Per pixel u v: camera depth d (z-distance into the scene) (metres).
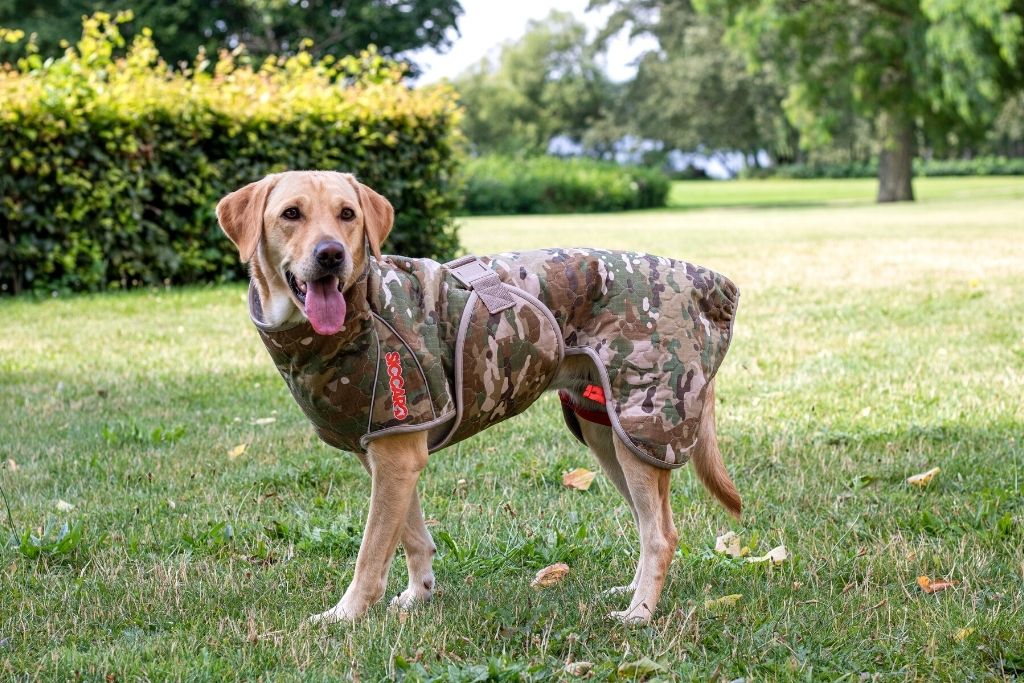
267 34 36.09
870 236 17.84
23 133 10.53
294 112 12.24
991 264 12.66
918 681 2.88
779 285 11.23
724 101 61.66
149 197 11.30
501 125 70.06
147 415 6.06
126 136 11.10
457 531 4.21
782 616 3.30
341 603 3.36
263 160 12.12
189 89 12.04
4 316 9.56
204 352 7.91
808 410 5.93
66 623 3.28
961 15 28.64
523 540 4.07
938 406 5.91
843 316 9.12
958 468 4.83
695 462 3.65
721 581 3.69
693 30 57.81
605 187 34.75
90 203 10.96
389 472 3.26
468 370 3.28
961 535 4.04
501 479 4.89
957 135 34.69
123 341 8.37
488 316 3.30
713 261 13.90
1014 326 8.31
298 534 4.16
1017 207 27.30
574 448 5.36
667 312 3.48
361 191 3.34
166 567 3.78
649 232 20.58
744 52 36.34
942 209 27.70
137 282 11.62
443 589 3.64
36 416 6.02
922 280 11.30
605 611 3.44
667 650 3.03
